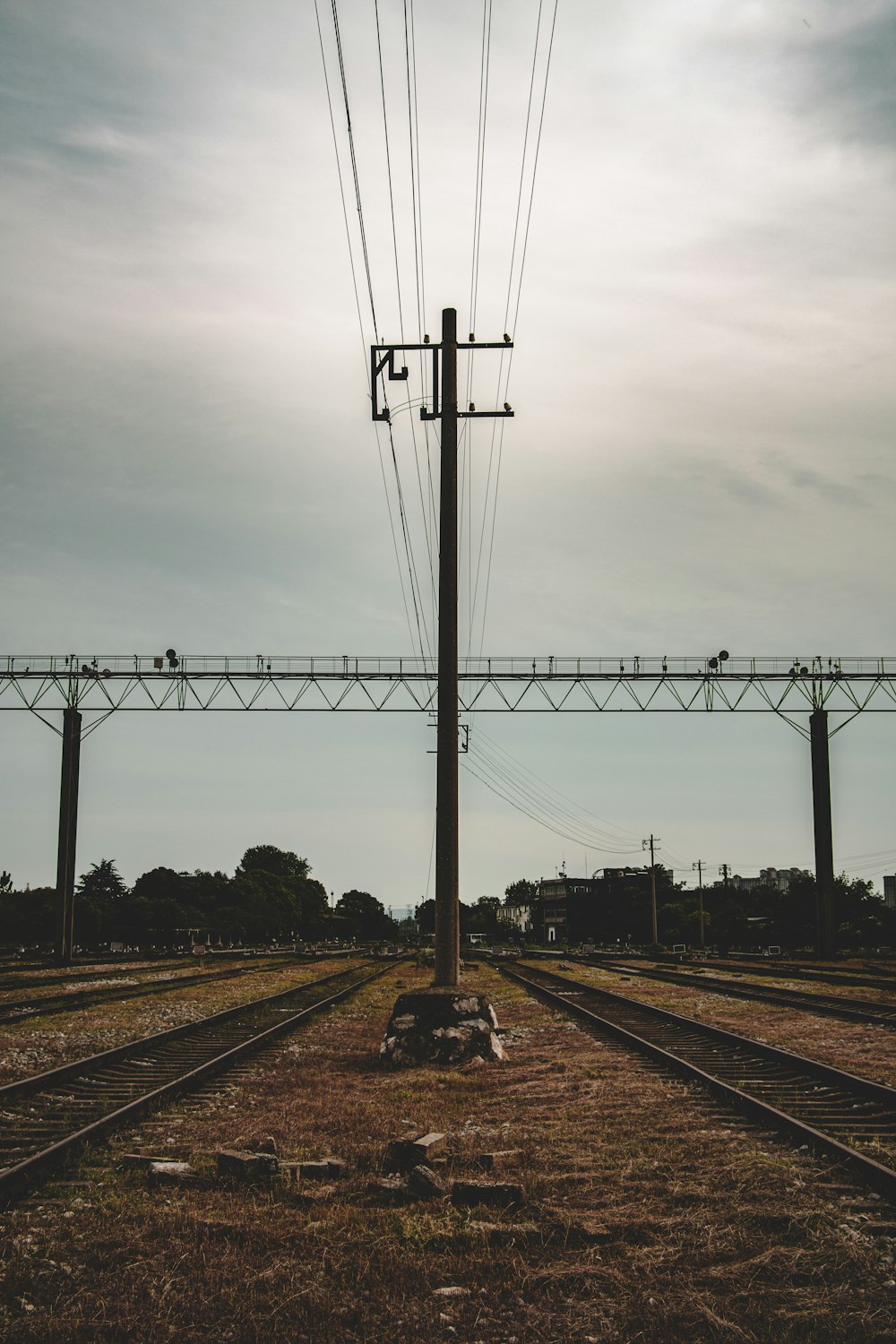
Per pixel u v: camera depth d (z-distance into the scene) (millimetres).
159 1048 17047
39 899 88938
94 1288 6254
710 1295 6141
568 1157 9086
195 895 113188
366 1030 20562
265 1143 9164
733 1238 6969
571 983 34719
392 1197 7840
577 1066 14578
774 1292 6168
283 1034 19125
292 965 57281
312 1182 8258
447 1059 15297
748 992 29000
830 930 52344
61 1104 11859
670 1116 10758
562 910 144125
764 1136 9773
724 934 94188
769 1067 14516
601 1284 6320
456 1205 7648
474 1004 15984
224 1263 6578
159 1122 10750
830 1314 5859
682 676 50156
